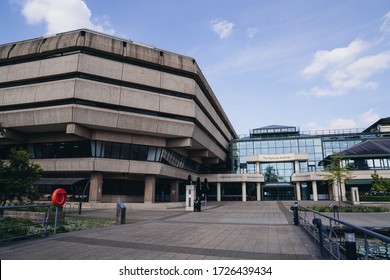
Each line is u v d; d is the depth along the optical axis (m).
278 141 57.16
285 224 14.91
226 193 55.53
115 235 10.63
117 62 33.22
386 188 36.75
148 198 35.34
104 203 31.00
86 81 30.72
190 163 49.16
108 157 33.44
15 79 33.19
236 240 9.75
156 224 14.81
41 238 9.61
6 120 32.06
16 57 33.62
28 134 35.06
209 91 45.94
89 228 13.12
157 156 36.91
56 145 34.25
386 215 22.00
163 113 35.84
